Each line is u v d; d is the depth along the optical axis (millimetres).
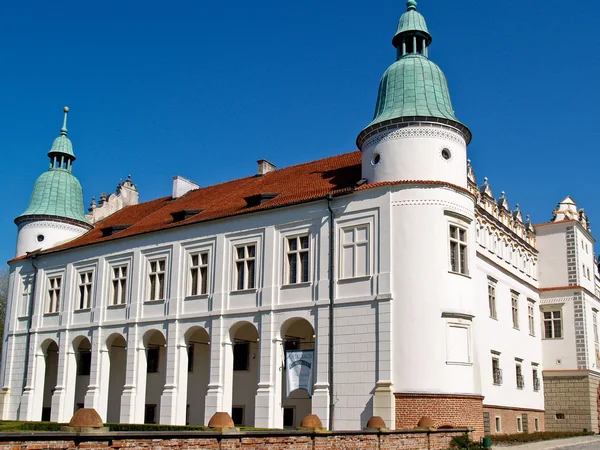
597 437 42188
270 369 37031
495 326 41500
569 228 50812
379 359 33531
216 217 41250
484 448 28375
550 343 49625
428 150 35469
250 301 38812
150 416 45312
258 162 50312
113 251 46750
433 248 34156
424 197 34625
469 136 37469
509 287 44875
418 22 39438
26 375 50094
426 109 36156
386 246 34531
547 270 51125
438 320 33406
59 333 48562
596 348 51062
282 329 37406
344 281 35562
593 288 54031
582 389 47656
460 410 32875
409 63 38062
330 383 34844
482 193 42938
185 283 42125
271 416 36312
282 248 38312
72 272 49125
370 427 25188
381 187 35250
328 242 36500
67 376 47312
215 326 39781
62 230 53594
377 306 34188
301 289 36969
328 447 22422
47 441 15617
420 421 28359
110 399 47750
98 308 46312
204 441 18750
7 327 53000
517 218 48719
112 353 48312
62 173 56000
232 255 40344
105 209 57719
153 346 45844
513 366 43594
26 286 52750
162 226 44469
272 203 39906
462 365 33688
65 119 57406
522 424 43750
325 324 35656
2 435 14805
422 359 32812
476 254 40000
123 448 16953
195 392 43750
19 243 54156
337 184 39125
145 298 43969
